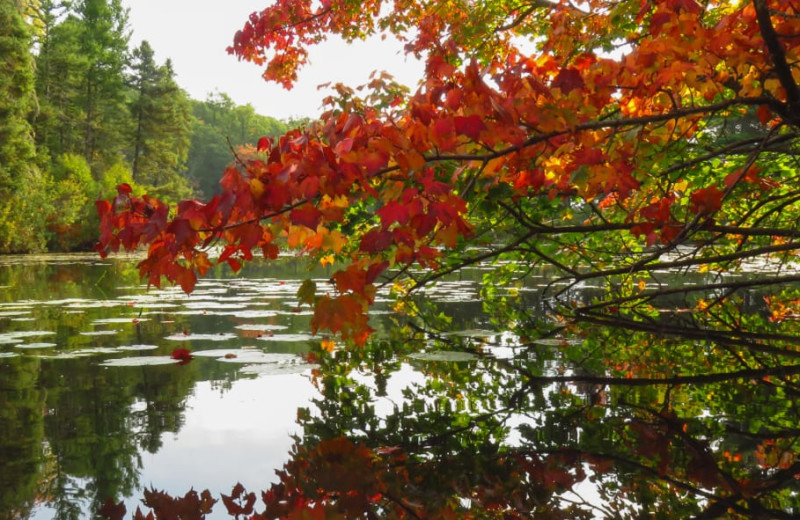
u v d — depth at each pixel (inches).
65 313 259.1
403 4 237.0
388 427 94.5
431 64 78.0
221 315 251.0
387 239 73.2
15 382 126.6
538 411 103.6
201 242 74.9
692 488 69.4
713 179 153.9
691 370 135.6
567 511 62.5
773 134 106.2
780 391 116.2
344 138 73.1
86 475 73.4
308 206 70.1
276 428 93.8
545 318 231.5
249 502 65.0
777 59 86.1
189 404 108.0
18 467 76.2
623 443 86.2
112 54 1790.1
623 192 95.8
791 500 65.2
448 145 74.5
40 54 1659.7
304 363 147.2
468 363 146.6
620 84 93.7
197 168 3181.6
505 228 153.2
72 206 1184.2
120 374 134.8
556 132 82.2
